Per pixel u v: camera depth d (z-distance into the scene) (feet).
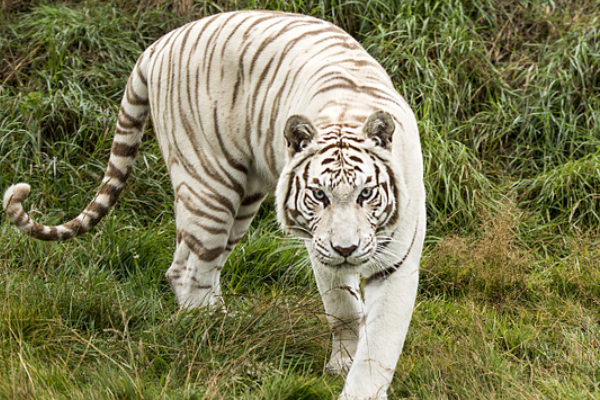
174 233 37.88
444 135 43.27
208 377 22.97
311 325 27.68
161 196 40.88
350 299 26.08
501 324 29.94
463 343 27.09
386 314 22.91
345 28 49.49
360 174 21.38
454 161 41.78
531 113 45.01
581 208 40.24
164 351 25.12
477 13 51.70
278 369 24.12
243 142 28.27
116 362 23.57
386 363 22.38
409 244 23.17
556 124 44.83
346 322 26.13
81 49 47.93
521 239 38.40
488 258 34.83
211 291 30.76
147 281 32.96
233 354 24.72
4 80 46.11
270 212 39.50
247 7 49.32
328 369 25.66
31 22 49.70
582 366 25.35
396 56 46.16
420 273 35.35
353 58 25.98
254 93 27.35
